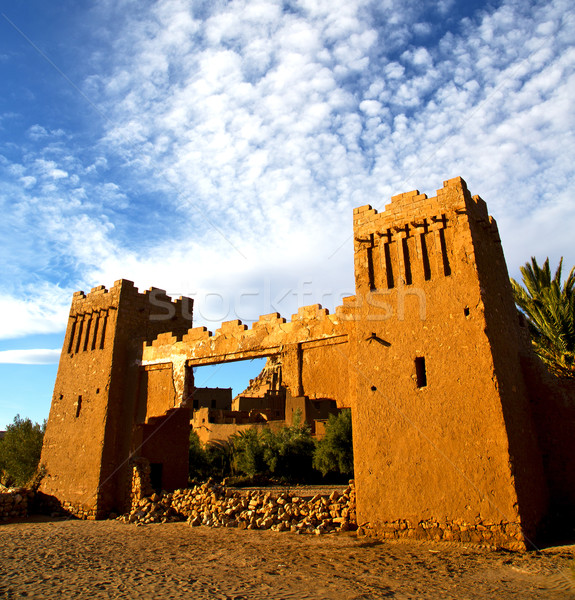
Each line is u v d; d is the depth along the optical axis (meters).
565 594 7.57
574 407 13.43
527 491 11.54
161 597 8.12
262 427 48.72
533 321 19.52
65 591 8.65
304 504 15.31
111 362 20.44
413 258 14.03
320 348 15.86
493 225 14.97
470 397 11.96
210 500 17.08
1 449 25.92
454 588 8.12
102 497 18.86
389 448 12.91
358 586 8.45
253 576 9.44
